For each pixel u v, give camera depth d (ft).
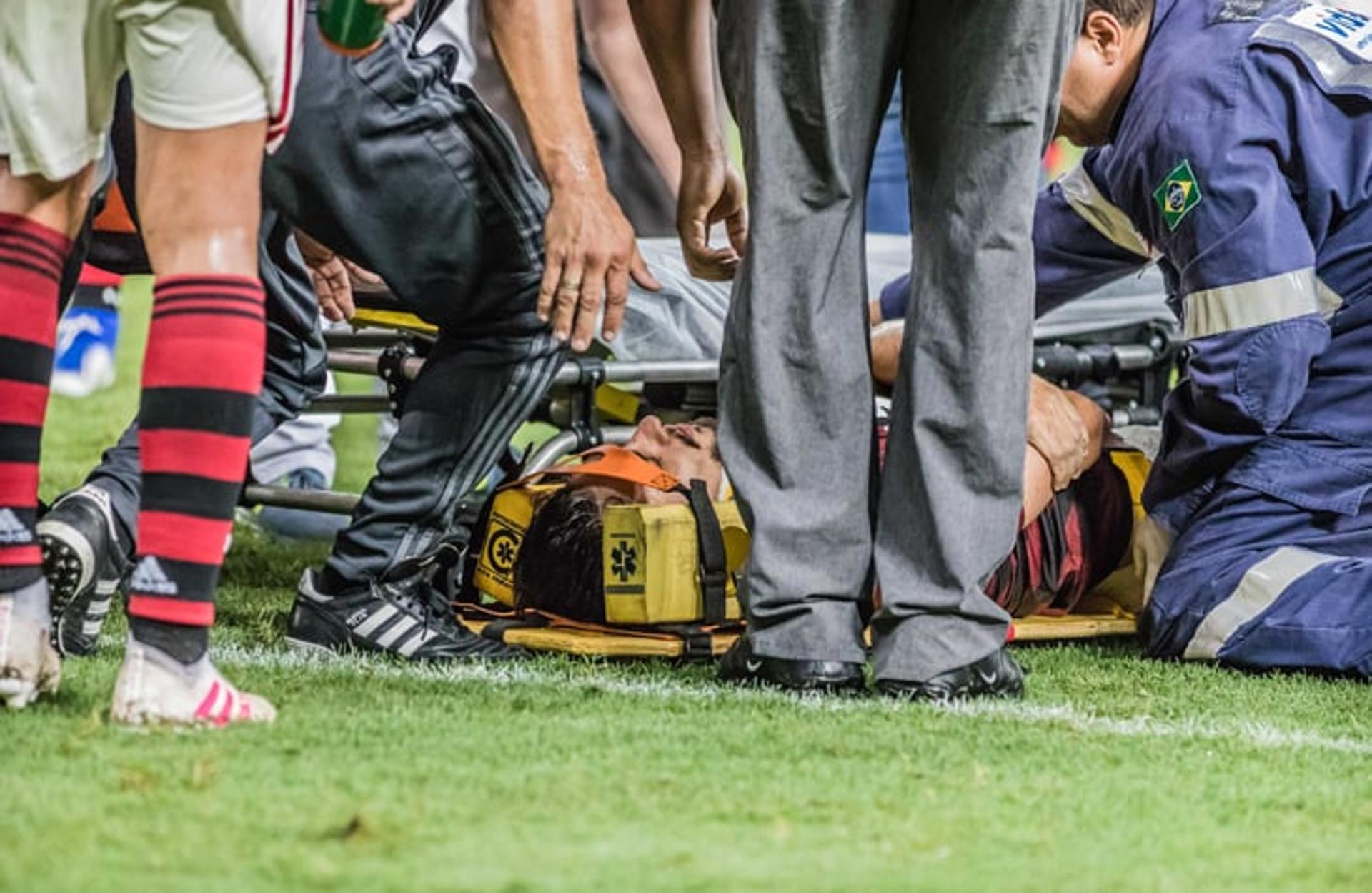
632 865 25.82
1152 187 48.16
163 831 26.50
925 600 39.60
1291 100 47.98
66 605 39.60
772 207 39.34
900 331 51.37
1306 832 29.71
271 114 32.32
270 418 46.44
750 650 40.73
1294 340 47.47
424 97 40.19
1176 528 51.06
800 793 30.32
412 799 28.66
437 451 42.91
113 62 32.78
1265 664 47.73
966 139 38.60
